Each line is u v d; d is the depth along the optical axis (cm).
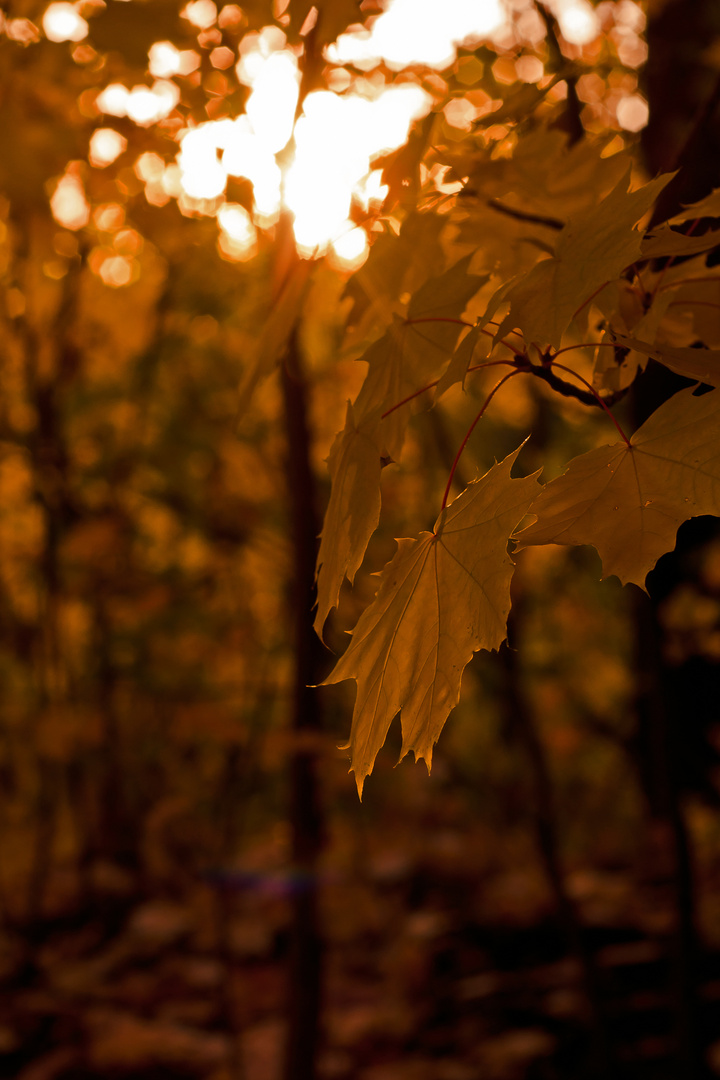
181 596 476
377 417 96
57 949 540
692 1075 296
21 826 620
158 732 506
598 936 464
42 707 497
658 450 84
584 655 610
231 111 219
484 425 537
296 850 349
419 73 203
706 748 368
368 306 141
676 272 113
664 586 310
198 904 529
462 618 81
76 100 225
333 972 498
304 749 325
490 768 596
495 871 563
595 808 620
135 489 511
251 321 501
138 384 497
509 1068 392
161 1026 438
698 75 337
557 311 83
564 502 85
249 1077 401
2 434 479
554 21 210
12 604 557
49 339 495
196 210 263
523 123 140
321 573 100
